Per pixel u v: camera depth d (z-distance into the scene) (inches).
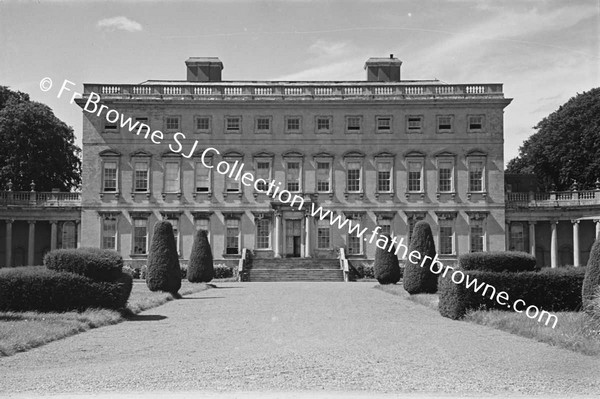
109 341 841.5
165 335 896.9
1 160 2925.7
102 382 595.8
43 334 849.5
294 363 682.8
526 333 887.1
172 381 600.1
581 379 617.9
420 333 918.4
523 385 593.6
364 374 631.8
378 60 3048.7
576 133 2960.1
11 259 2783.0
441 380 610.2
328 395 551.5
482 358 719.1
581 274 1121.4
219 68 3075.8
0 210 2721.5
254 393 557.0
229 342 830.5
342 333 916.0
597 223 2628.0
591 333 819.4
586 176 2923.2
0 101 3073.3
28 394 552.1
